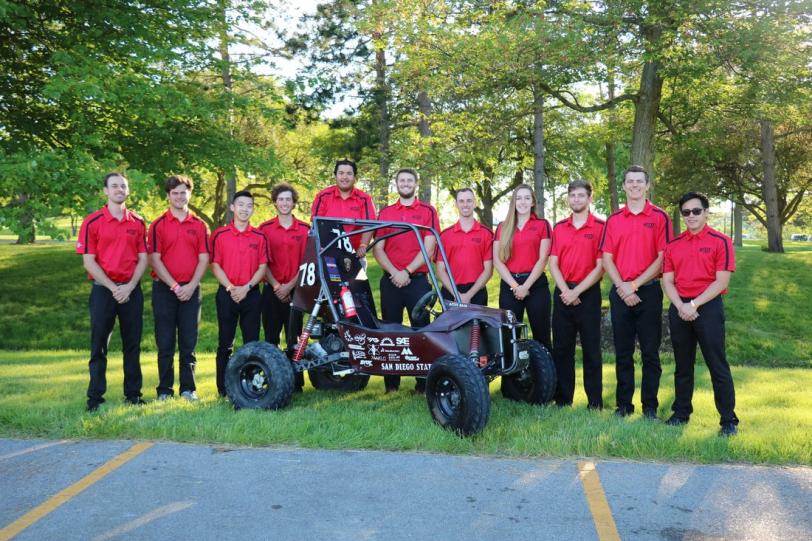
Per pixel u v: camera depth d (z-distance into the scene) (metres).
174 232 6.12
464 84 11.73
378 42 12.65
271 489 3.84
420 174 12.55
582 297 5.94
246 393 5.75
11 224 10.37
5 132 12.85
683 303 5.25
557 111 24.58
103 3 12.41
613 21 10.74
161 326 6.20
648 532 3.31
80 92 11.03
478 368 4.87
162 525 3.35
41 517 3.45
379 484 3.94
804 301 14.93
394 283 6.52
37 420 5.15
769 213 24.70
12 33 12.66
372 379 7.44
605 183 28.16
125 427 4.96
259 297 6.52
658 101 12.12
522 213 6.16
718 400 5.13
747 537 3.26
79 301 15.63
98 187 11.00
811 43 11.20
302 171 27.30
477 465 4.29
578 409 5.79
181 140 14.12
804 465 4.32
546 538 3.23
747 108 13.10
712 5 9.87
